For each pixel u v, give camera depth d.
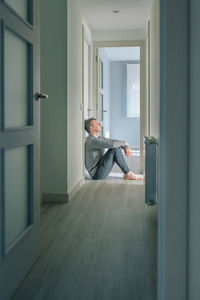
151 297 1.72
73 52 4.11
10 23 1.63
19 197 1.89
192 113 1.22
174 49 1.28
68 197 3.74
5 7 1.57
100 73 6.49
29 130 1.94
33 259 2.10
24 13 1.93
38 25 2.12
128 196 4.01
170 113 1.29
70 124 3.92
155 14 3.62
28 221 2.06
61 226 2.87
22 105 1.91
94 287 1.82
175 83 1.29
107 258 2.20
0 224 1.55
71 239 2.55
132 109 9.79
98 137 5.25
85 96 5.52
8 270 1.67
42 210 3.40
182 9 1.27
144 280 1.90
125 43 5.67
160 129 1.36
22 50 1.90
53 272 2.00
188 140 1.29
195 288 1.17
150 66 4.64
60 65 3.72
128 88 9.75
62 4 3.69
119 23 5.34
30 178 2.02
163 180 1.31
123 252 2.30
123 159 5.12
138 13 4.84
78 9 4.41
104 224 2.93
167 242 1.31
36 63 2.08
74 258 2.20
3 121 1.55
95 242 2.49
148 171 3.42
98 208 3.47
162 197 1.33
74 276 1.95
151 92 4.48
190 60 1.25
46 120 3.73
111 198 3.91
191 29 1.23
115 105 9.84
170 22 1.28
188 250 1.29
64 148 3.73
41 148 3.74
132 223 2.95
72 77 4.05
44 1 3.70
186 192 1.30
